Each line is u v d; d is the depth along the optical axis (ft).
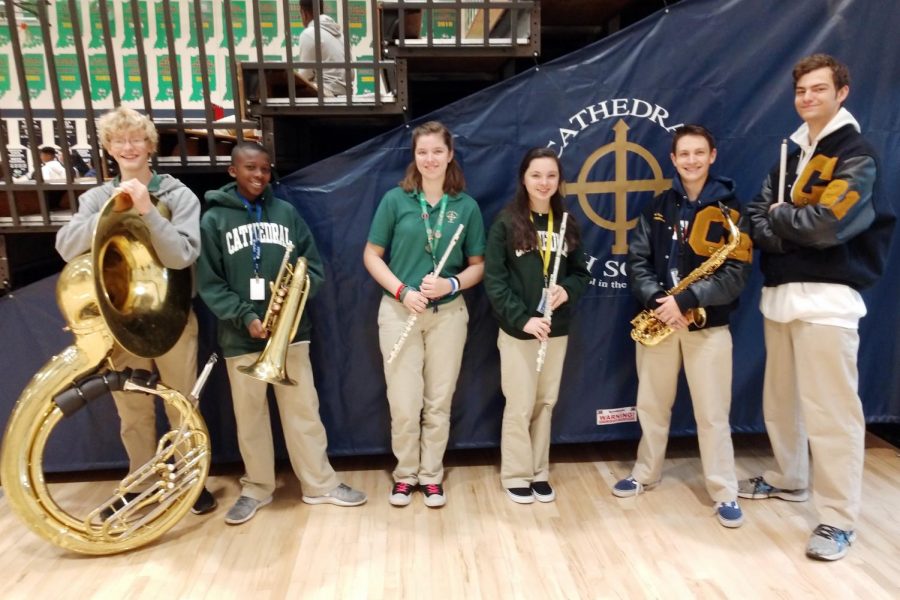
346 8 7.93
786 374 7.54
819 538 6.88
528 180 7.45
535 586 6.44
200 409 8.79
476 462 9.29
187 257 6.81
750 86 8.66
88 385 6.79
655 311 7.41
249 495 7.98
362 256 8.65
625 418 9.20
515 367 7.84
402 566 6.81
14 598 6.40
